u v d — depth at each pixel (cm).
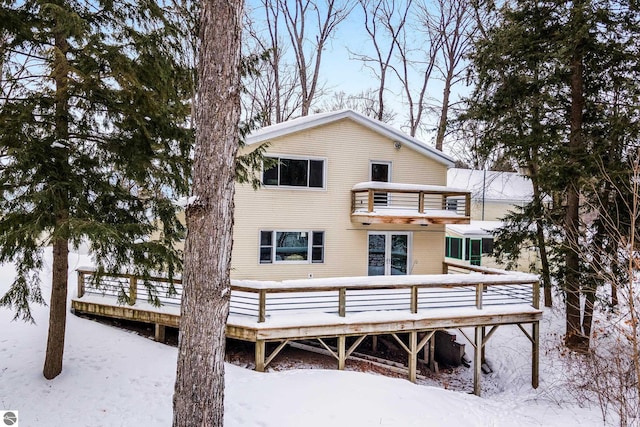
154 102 601
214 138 437
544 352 1048
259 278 1154
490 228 1823
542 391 896
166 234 671
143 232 625
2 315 892
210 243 439
